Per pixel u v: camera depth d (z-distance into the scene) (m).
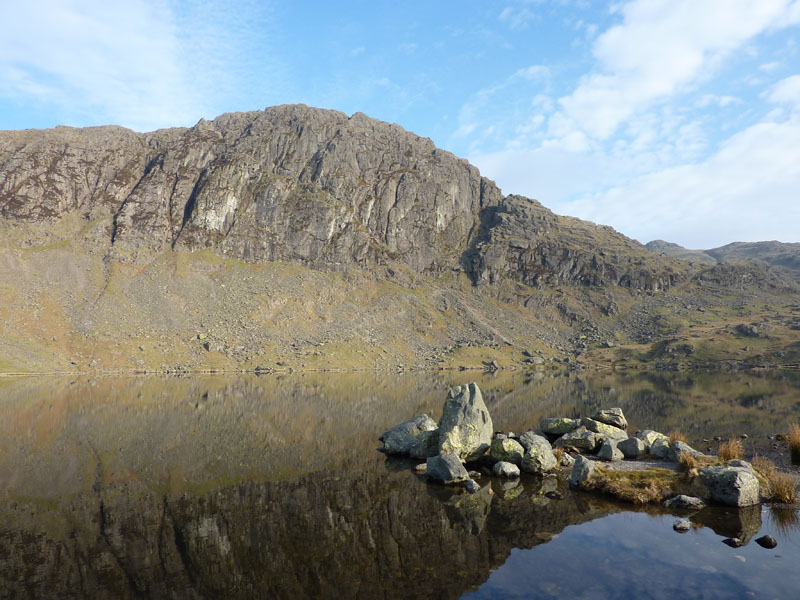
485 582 15.14
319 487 27.92
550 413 58.94
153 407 63.72
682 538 18.78
